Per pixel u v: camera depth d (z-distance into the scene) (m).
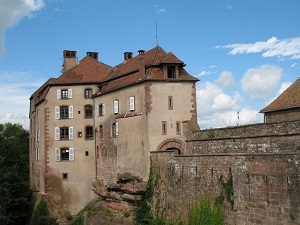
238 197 26.09
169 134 40.03
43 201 51.09
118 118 44.34
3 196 51.03
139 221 37.69
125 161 42.75
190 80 41.38
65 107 52.53
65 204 51.25
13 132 92.00
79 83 52.25
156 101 40.00
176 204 33.66
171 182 34.72
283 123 26.92
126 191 41.09
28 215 56.88
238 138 30.28
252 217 24.83
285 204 22.50
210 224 28.78
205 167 30.02
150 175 38.28
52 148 52.16
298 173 21.73
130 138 42.06
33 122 62.66
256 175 24.64
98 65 54.97
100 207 45.31
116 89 45.31
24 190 57.25
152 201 37.44
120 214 41.56
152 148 39.16
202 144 34.31
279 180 22.94
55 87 52.78
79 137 52.09
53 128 52.38
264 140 28.03
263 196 24.05
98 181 49.53
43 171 52.59
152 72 40.78
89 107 52.25
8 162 63.97
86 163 51.78
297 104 33.19
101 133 49.03
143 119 40.12
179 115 40.69
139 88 41.31
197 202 30.66
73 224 46.81
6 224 48.62
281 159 22.89
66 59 59.25
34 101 61.66
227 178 27.42
